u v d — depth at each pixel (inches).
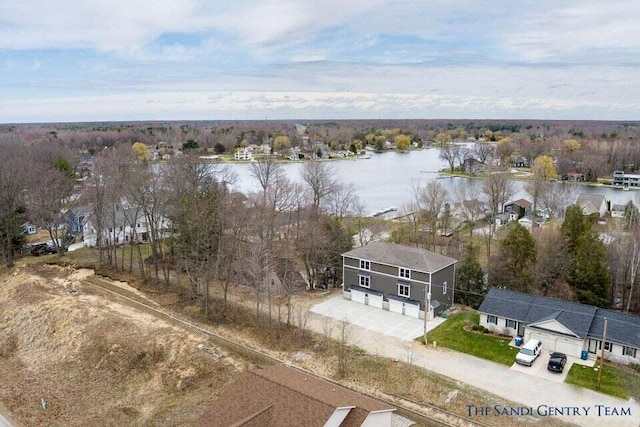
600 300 1729.8
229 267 2053.4
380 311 1863.9
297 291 2082.9
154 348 1594.5
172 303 1961.1
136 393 1450.5
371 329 1695.4
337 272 2212.1
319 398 1018.1
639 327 1454.2
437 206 3110.2
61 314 1857.8
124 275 2277.3
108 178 2591.0
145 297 2041.1
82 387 1499.8
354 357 1497.3
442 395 1299.2
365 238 2728.8
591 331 1489.9
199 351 1565.0
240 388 1112.8
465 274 1924.2
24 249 2716.5
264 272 1916.8
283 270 2096.5
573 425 1161.4
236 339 1656.0
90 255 2571.4
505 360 1472.7
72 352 1668.3
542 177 4141.2
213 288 2114.9
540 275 1843.0
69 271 2338.8
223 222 2111.2
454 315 1825.8
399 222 3120.1
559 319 1531.7
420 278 1777.8
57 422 1325.0
